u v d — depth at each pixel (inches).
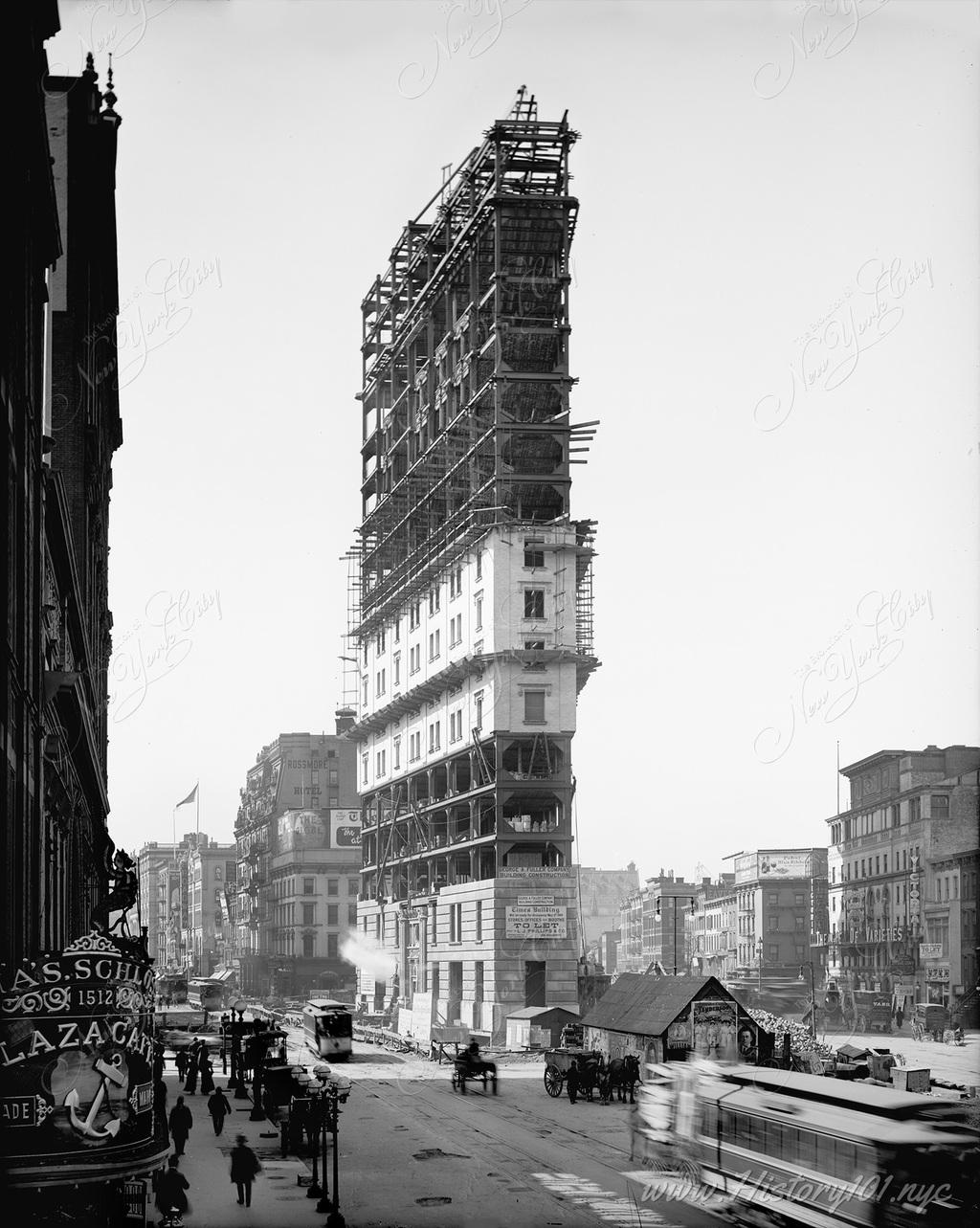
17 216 1184.8
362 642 5083.7
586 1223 1239.5
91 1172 924.0
